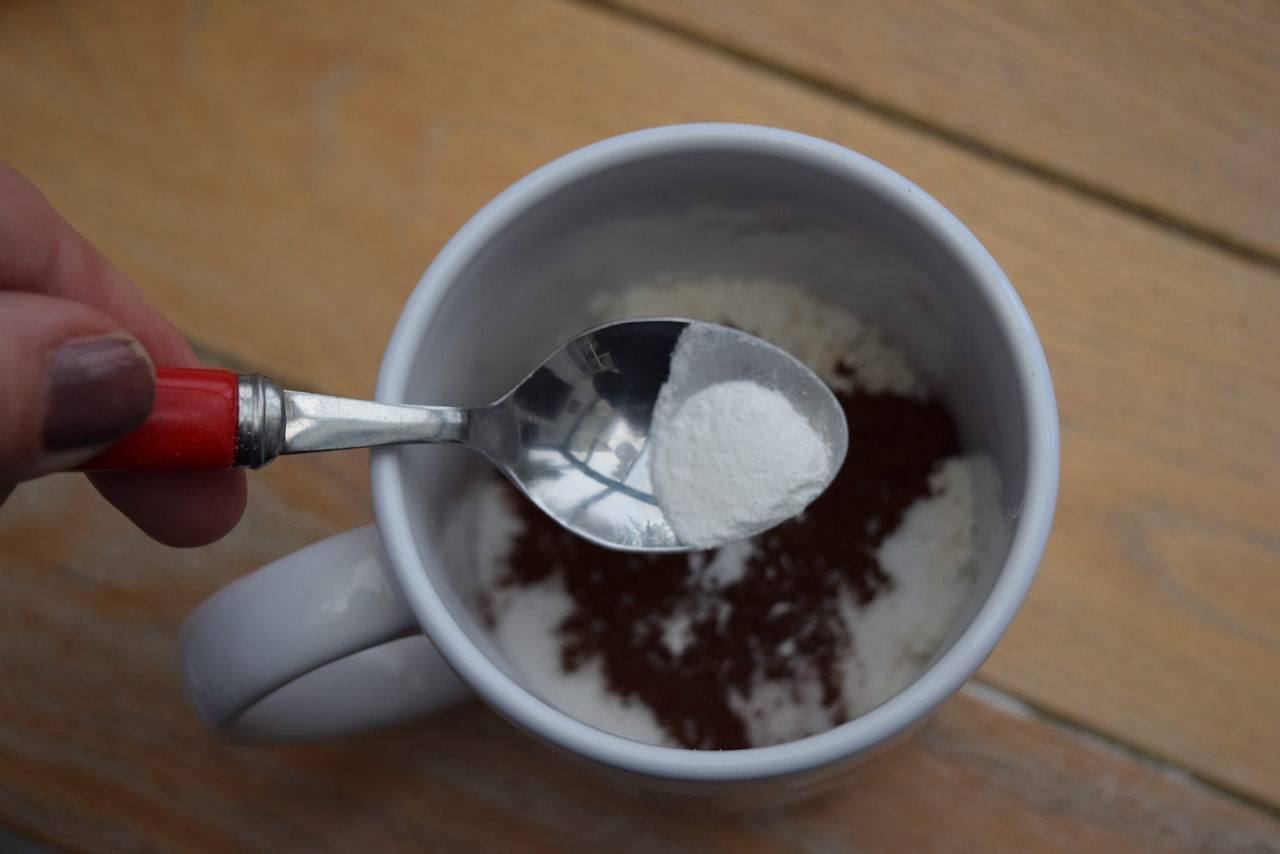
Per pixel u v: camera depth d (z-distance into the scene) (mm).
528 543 274
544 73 304
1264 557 290
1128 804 288
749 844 292
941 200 300
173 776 295
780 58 303
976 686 291
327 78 304
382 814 294
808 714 264
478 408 252
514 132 303
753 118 302
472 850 293
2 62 306
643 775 230
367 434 240
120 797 295
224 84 304
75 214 302
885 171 247
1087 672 290
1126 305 296
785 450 265
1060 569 292
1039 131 301
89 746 296
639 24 304
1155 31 302
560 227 257
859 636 265
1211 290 296
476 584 270
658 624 270
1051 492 235
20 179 252
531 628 271
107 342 230
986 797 290
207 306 300
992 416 252
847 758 229
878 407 273
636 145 249
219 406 234
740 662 267
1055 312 297
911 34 303
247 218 302
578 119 303
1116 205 299
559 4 305
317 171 302
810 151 248
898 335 273
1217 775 287
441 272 245
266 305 300
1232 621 290
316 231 301
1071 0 303
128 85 305
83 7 306
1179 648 290
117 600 298
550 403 263
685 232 269
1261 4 302
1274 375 294
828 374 276
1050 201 299
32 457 230
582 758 231
